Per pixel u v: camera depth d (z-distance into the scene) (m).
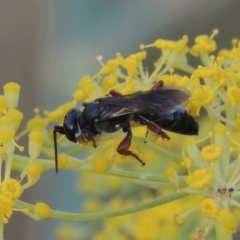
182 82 0.14
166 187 0.13
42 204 0.13
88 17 0.19
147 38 0.19
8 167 0.13
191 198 0.16
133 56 0.14
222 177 0.13
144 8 0.19
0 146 0.13
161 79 0.14
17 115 0.13
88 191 0.17
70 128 0.13
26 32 0.18
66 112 0.14
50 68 0.18
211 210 0.13
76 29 0.18
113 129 0.14
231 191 0.13
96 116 0.14
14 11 0.18
